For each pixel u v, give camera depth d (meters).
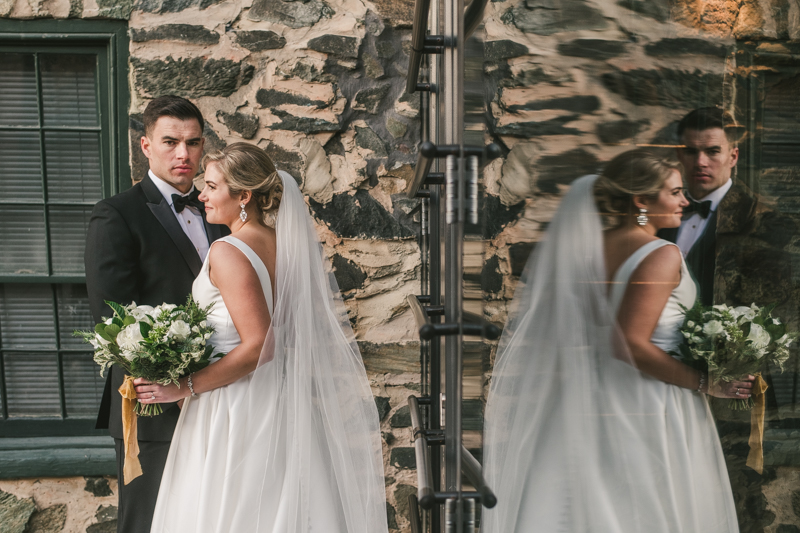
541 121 0.76
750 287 0.73
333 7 2.52
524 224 0.79
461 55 0.95
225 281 1.77
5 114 2.56
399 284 2.62
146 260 2.05
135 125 2.45
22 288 2.61
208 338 1.81
